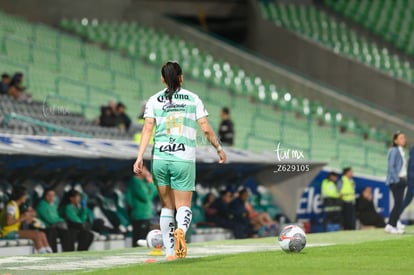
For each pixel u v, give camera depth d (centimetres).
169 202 3059
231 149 6203
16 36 9088
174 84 2962
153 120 2962
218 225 5784
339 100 9775
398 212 5394
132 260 3472
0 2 10138
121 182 5378
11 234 4497
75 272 2920
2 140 4719
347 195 6375
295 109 9444
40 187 4888
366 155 8275
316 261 3039
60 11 10406
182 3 11688
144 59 9838
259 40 11194
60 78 7506
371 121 9550
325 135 8956
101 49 9900
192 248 4156
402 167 5328
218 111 8906
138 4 11600
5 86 6462
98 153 4862
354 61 10300
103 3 10694
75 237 4803
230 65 10456
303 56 10719
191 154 2955
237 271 2716
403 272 2698
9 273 2994
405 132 9356
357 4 11612
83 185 5131
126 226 5275
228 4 11519
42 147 4706
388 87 10031
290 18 11281
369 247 3659
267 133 8538
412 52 10825
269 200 6262
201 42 10669
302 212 6297
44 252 4566
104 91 7869
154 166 2959
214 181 5984
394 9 11481
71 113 6856
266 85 9888
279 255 3281
